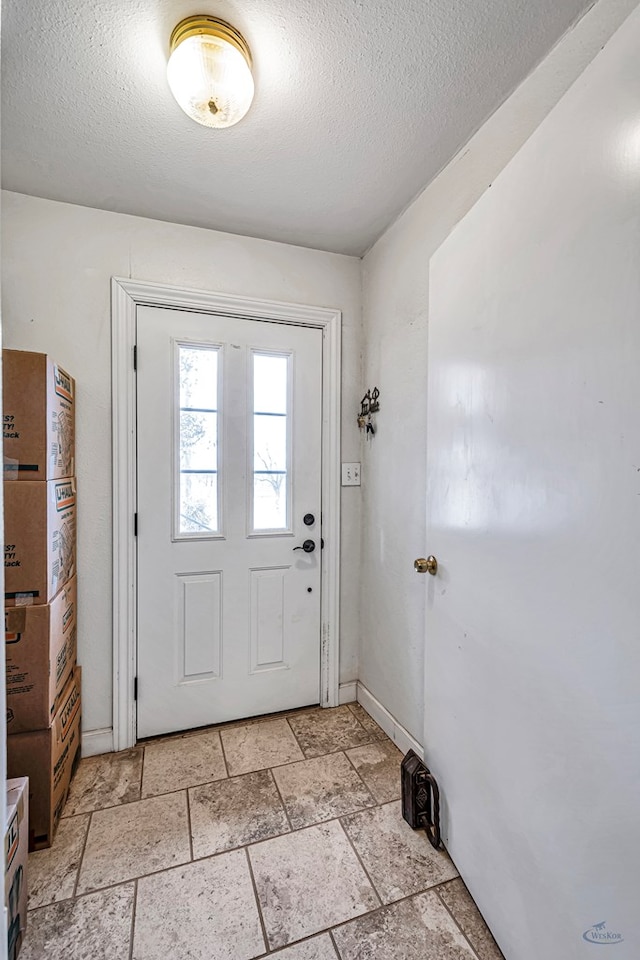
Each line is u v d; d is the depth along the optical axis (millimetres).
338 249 2055
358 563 2170
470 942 1021
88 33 1018
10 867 951
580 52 1021
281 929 1054
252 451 1974
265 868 1216
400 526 1777
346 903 1116
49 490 1310
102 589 1738
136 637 1795
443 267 1275
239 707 1971
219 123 1162
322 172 1521
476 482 1087
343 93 1194
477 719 1081
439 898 1128
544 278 835
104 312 1724
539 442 852
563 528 785
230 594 1944
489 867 1025
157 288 1780
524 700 893
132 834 1329
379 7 979
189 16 989
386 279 1890
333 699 2109
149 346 1795
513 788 929
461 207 1414
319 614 2104
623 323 653
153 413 1809
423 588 1616
